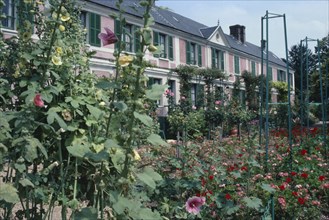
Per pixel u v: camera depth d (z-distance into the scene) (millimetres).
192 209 3250
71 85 2727
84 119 2617
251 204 3564
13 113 2418
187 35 26109
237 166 5117
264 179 4969
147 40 2141
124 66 2205
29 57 2600
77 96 2688
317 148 8594
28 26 2803
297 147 8719
